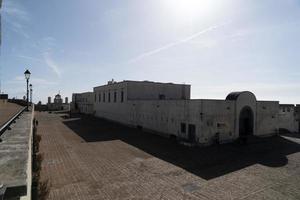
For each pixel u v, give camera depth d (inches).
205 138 753.6
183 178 449.1
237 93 868.0
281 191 390.0
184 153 655.8
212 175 468.1
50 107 2586.1
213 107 773.3
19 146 225.3
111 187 400.2
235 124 842.8
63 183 413.7
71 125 1264.8
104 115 1644.9
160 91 1320.1
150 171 490.3
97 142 805.9
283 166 536.4
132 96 1266.0
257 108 927.0
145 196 365.7
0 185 126.0
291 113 1165.1
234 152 674.2
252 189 397.1
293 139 926.4
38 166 380.8
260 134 941.2
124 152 661.3
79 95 2400.3
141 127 1116.5
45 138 856.3
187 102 808.3
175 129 871.7
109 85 1537.9
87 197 358.6
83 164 534.6
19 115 548.7
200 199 356.5
